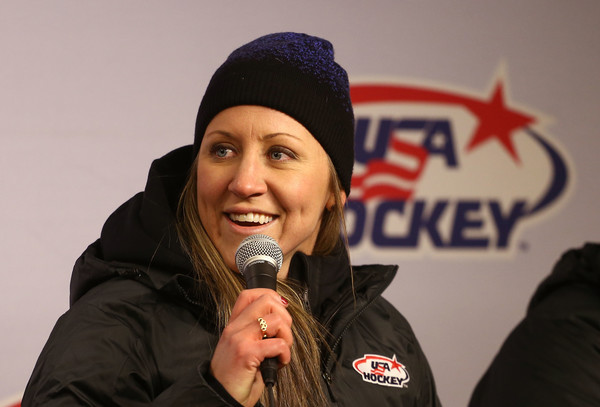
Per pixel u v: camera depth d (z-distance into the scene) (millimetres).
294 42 4090
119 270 3838
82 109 7199
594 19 7961
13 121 7059
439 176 7707
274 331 2980
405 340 4461
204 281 3805
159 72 7363
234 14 7547
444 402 7559
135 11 7371
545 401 4711
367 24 7773
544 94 7879
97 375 3379
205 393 2959
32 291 6957
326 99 4000
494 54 7879
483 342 7625
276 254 3338
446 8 7867
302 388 3717
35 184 7055
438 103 7781
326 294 4270
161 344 3631
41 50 7164
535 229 7758
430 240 7641
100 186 7164
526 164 7797
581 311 4961
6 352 6855
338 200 4211
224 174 3771
